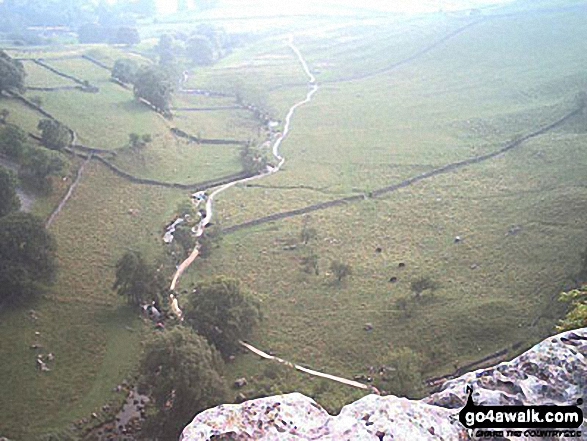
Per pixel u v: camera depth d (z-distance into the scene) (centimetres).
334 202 12081
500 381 1727
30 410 6538
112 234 10606
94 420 6488
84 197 11531
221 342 7512
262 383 6781
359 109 18312
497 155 13800
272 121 17650
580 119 14888
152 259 9688
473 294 8438
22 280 8125
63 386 6938
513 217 10650
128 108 16375
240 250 10331
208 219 11469
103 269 9494
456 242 10100
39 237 8638
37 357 7294
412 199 12012
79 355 7469
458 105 17712
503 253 9488
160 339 6247
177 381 5831
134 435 6272
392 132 16200
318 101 19300
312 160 14600
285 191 12688
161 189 12669
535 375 1716
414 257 9775
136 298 8512
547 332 6862
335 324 8119
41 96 15762
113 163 12975
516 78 18962
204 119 17388
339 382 6881
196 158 14475
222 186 13088
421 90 19588
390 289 8862
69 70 19188
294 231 10919
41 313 8100
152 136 14750
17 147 11494
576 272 8381
